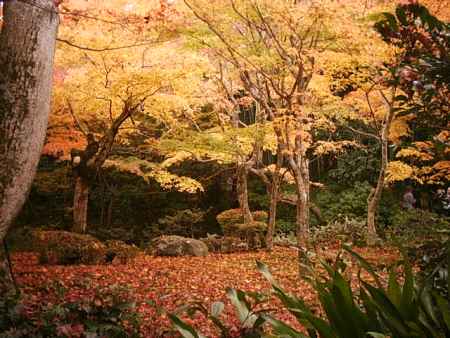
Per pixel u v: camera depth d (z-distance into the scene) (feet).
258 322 6.30
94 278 27.27
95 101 34.24
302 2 28.66
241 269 34.63
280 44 28.78
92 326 10.58
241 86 41.14
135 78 30.09
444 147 6.00
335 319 4.41
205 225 61.41
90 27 27.63
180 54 31.81
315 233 50.29
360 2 26.58
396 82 5.97
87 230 50.57
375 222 54.44
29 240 37.81
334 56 27.37
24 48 11.55
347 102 40.86
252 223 46.39
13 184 11.57
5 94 11.43
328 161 65.31
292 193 60.54
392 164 40.45
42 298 14.99
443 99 5.82
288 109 29.27
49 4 11.86
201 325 17.69
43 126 12.04
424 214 37.55
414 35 5.63
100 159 36.01
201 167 59.98
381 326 4.39
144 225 59.98
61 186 49.26
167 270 32.86
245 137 37.01
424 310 4.37
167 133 39.32
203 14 28.12
